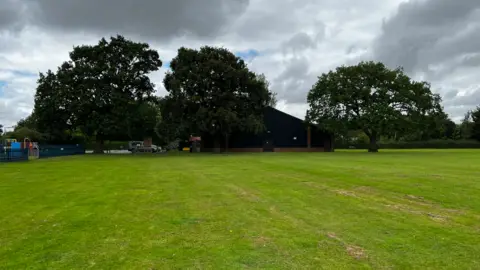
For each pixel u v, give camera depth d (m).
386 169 20.02
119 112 48.22
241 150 60.25
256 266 5.36
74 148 49.91
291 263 5.46
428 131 53.50
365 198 10.76
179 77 49.53
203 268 5.30
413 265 5.37
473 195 11.06
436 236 6.76
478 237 6.71
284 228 7.39
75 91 47.31
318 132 60.59
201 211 9.08
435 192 11.65
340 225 7.60
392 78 51.69
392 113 49.94
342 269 5.23
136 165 25.34
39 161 31.44
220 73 49.72
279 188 12.91
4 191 12.74
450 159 30.42
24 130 53.78
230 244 6.37
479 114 79.88
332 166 22.47
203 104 50.06
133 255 5.87
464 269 5.23
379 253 5.86
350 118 53.47
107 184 14.49
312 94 56.28
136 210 9.27
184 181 15.24
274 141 60.38
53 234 7.12
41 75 49.09
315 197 10.97
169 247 6.25
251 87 51.41
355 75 52.56
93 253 5.98
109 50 49.25
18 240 6.75
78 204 10.16
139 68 50.53
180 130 48.03
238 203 10.08
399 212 8.82
